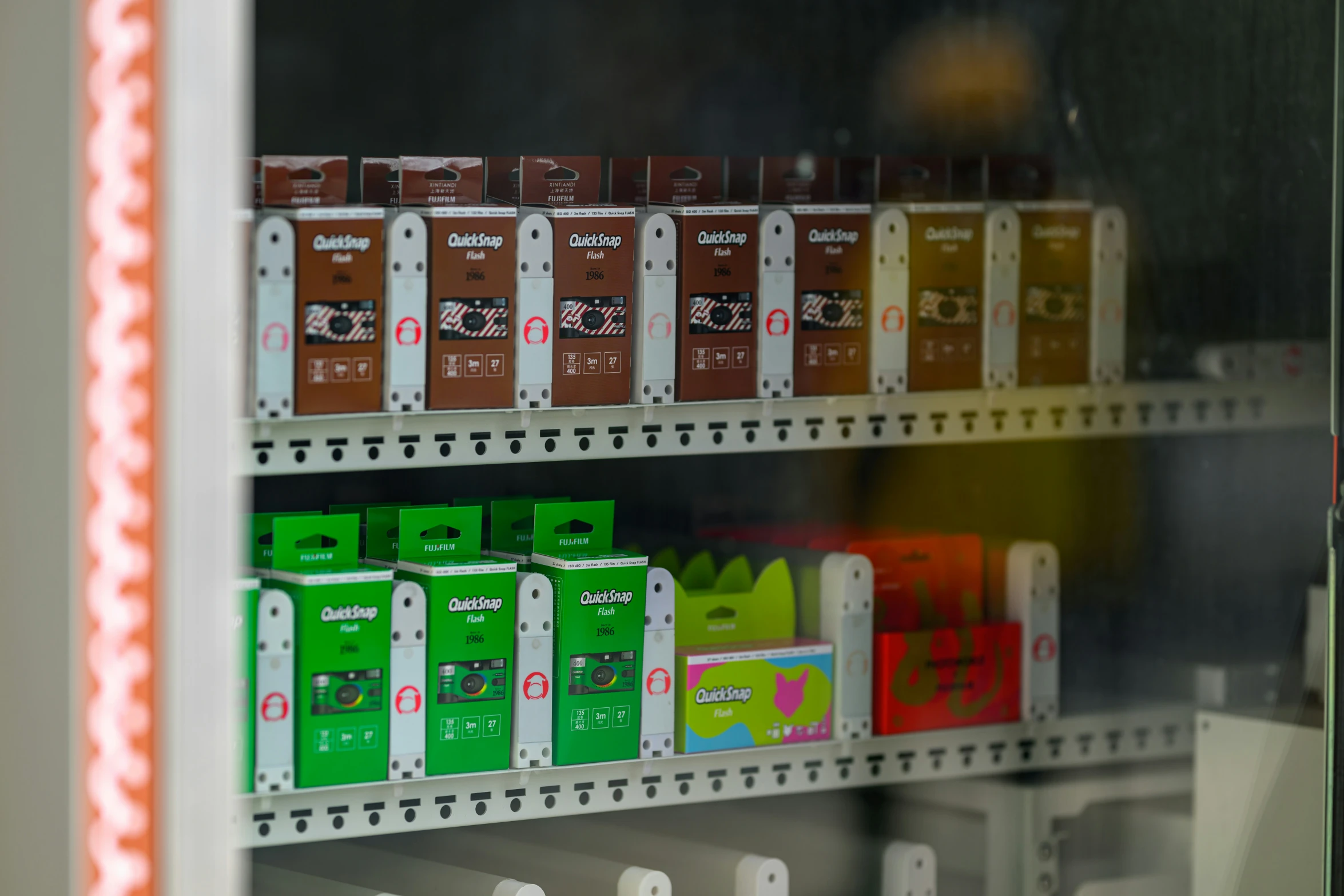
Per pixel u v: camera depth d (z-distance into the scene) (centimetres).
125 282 105
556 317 170
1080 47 214
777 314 183
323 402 158
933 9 227
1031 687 204
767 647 187
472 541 178
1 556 118
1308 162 194
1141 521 212
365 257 159
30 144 111
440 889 177
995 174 212
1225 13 200
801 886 206
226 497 107
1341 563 165
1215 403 205
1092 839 211
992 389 197
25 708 115
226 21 105
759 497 224
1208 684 203
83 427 106
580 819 200
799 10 229
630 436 175
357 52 197
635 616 175
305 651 157
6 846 118
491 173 187
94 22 104
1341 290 165
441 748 165
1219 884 196
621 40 217
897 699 194
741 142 226
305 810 157
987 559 212
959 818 212
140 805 107
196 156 104
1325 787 172
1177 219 205
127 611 106
